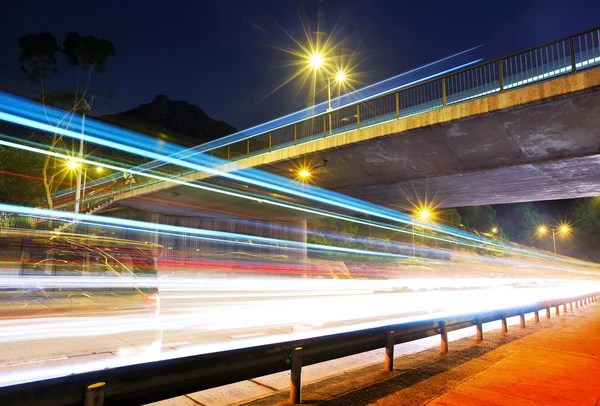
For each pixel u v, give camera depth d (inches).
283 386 232.5
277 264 1427.2
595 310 650.8
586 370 255.0
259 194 1216.2
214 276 994.7
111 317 202.4
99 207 1432.1
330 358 205.5
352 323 435.8
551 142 740.7
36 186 1353.3
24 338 182.7
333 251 1815.9
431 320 288.8
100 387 121.6
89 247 232.7
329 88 1180.5
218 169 1053.2
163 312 421.7
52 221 1173.7
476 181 1028.5
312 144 871.7
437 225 2586.1
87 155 1753.2
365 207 1434.5
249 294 616.4
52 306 194.4
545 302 502.3
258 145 1082.7
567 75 588.7
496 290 1164.5
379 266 1701.5
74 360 186.7
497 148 780.0
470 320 340.2
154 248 255.4
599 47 588.1
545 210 5017.2
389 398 196.9
